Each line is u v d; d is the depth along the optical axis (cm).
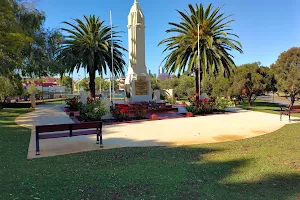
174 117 1473
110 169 498
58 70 1902
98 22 2302
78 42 2203
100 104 1356
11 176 450
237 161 556
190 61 1861
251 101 2831
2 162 554
